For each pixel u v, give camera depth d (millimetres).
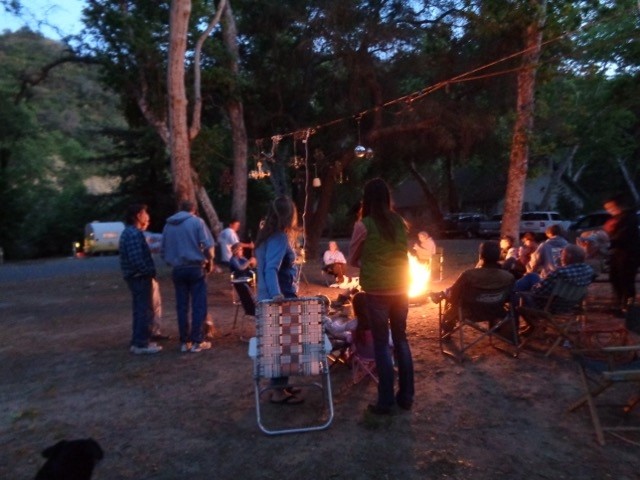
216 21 15969
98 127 46062
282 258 4859
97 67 18859
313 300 4586
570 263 6133
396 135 21109
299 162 21047
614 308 7945
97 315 10461
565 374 5629
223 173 21438
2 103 34938
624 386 5297
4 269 27953
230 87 18016
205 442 4422
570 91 21359
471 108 19406
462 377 5641
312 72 20781
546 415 4719
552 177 35188
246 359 6551
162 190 41312
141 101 16875
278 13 19281
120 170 41531
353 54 19281
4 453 4352
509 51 17516
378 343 4715
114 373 6234
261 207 35031
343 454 4141
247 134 21328
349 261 4809
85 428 4758
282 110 21062
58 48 21891
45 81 21641
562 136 20531
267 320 4559
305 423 4691
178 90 14188
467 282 6004
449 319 6648
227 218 34500
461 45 18750
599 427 4277
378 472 3885
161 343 7531
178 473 3975
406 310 4840
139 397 5438
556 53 13500
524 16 12789
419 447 4207
